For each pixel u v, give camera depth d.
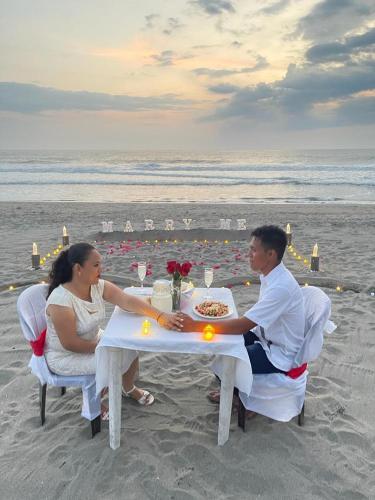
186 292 3.65
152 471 2.73
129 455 2.87
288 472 2.73
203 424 3.23
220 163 55.47
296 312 2.97
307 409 3.45
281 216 14.56
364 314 5.50
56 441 3.02
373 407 3.50
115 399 2.83
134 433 3.10
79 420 3.26
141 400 3.47
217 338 2.80
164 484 2.62
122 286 6.67
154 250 9.14
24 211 15.43
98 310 3.17
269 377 3.06
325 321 3.02
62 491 2.57
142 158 72.25
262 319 2.85
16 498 2.52
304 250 9.27
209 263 8.02
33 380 3.86
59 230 11.68
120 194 23.22
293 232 11.60
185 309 3.32
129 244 9.78
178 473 2.71
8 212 15.16
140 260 8.21
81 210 15.80
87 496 2.54
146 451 2.91
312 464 2.81
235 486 2.62
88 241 10.13
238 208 16.62
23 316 3.06
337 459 2.87
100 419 3.15
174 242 10.12
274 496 2.54
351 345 4.62
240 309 5.69
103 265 7.81
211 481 2.65
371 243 10.07
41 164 50.75
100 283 3.25
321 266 7.85
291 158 70.88
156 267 7.71
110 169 42.34
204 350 2.74
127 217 14.22
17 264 7.84
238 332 2.87
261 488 2.60
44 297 3.29
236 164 52.28
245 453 2.90
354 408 3.48
